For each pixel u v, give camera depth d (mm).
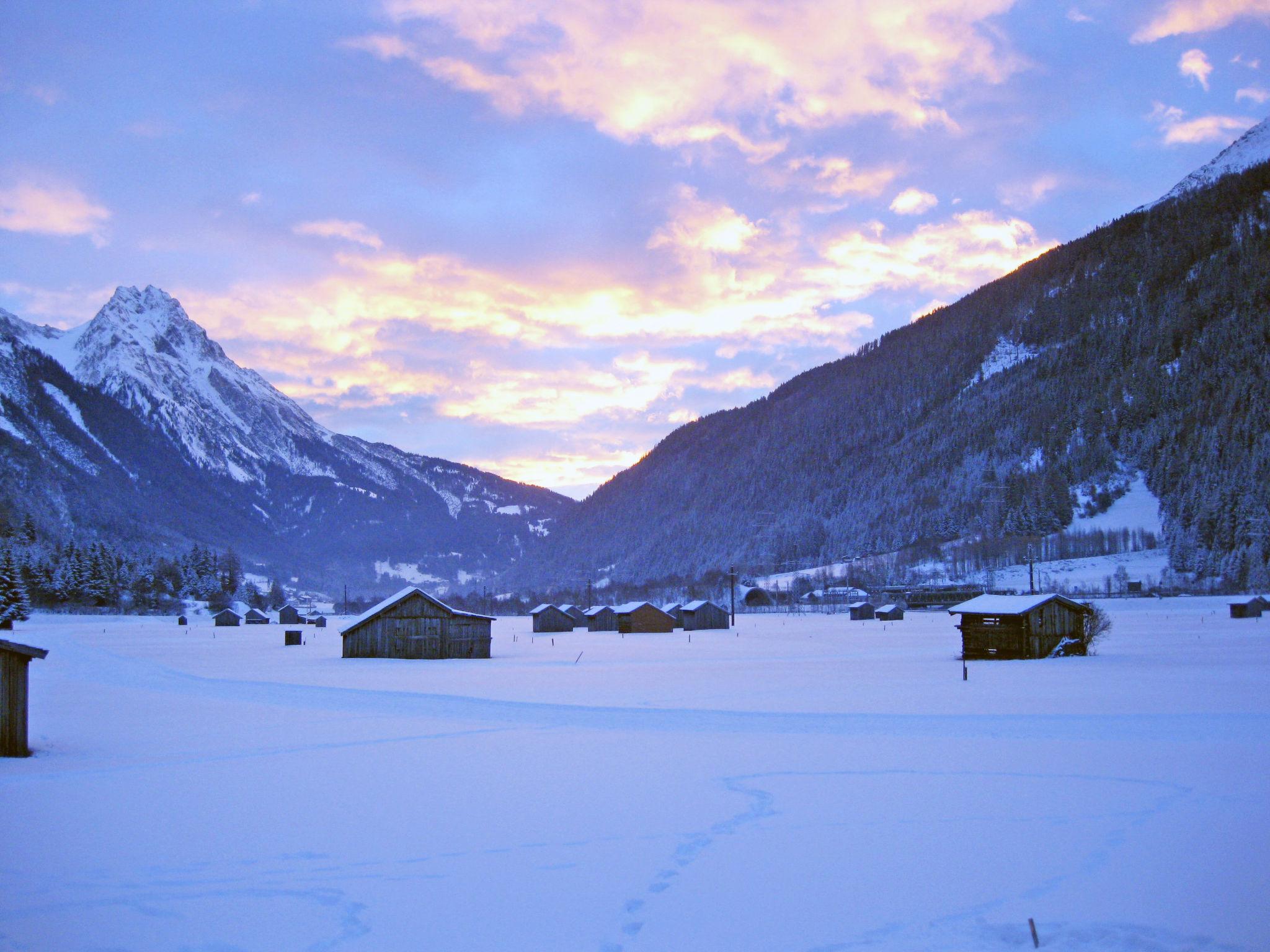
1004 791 19859
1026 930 11961
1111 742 26062
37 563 197625
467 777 22266
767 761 23984
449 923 12508
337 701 40406
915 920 12398
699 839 16531
